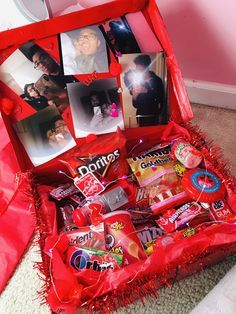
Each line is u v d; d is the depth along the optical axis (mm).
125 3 801
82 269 669
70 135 817
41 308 831
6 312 836
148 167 814
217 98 1173
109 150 801
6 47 741
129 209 787
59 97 792
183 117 871
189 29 1039
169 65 841
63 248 696
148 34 832
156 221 771
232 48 1041
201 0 960
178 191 790
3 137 901
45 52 770
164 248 652
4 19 885
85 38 793
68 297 624
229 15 967
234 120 1157
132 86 826
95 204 744
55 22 756
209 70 1125
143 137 886
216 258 769
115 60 812
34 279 875
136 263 646
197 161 796
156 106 851
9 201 876
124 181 800
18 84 765
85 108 812
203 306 636
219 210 744
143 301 740
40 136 799
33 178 807
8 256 908
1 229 935
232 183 760
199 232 678
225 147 1084
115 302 656
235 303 616
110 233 709
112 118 835
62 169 846
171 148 847
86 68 796
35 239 904
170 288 813
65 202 817
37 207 762
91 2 973
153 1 811
